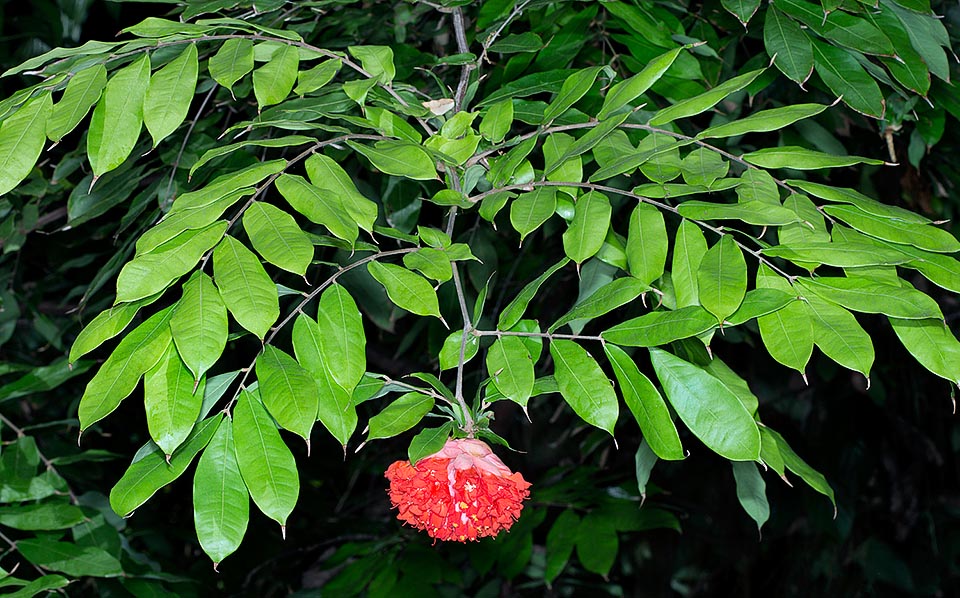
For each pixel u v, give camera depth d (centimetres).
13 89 299
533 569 340
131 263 159
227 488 165
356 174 246
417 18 244
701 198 230
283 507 162
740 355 351
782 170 236
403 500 173
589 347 285
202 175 221
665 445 167
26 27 294
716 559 417
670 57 178
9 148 171
